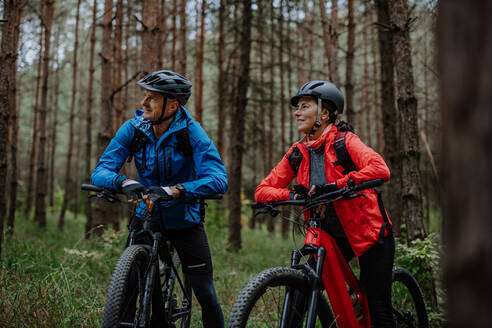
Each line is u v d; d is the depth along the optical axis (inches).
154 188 89.8
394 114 280.4
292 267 91.7
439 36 38.9
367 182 86.4
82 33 550.6
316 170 99.3
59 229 438.6
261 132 416.8
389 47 279.4
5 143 160.9
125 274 83.7
